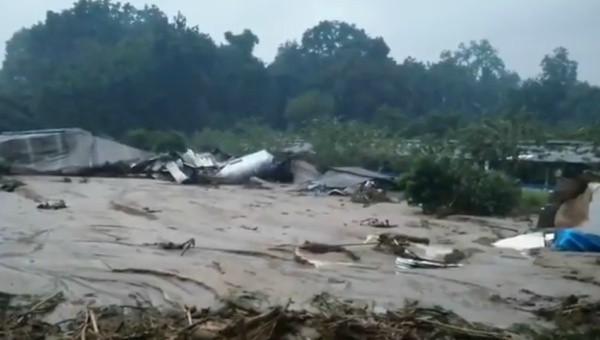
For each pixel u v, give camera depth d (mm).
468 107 75250
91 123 62719
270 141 49875
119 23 87938
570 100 60875
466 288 12891
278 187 35688
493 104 78250
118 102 63875
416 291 12570
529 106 60656
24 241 16594
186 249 15992
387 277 13641
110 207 24062
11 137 40406
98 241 16891
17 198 26531
